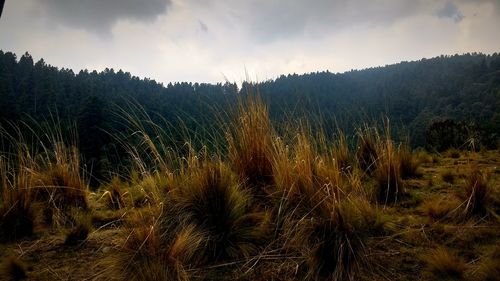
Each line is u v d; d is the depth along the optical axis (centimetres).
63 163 386
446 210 311
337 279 229
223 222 276
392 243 269
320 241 252
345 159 439
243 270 245
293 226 276
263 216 297
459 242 263
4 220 304
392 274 231
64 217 340
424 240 270
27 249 280
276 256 258
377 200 367
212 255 261
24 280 233
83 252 274
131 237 261
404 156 472
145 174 397
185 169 358
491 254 237
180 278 229
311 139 362
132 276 227
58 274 241
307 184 305
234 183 317
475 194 308
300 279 234
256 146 359
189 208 295
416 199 357
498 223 286
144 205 372
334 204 262
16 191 318
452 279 218
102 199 412
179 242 250
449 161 589
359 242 252
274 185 337
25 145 376
